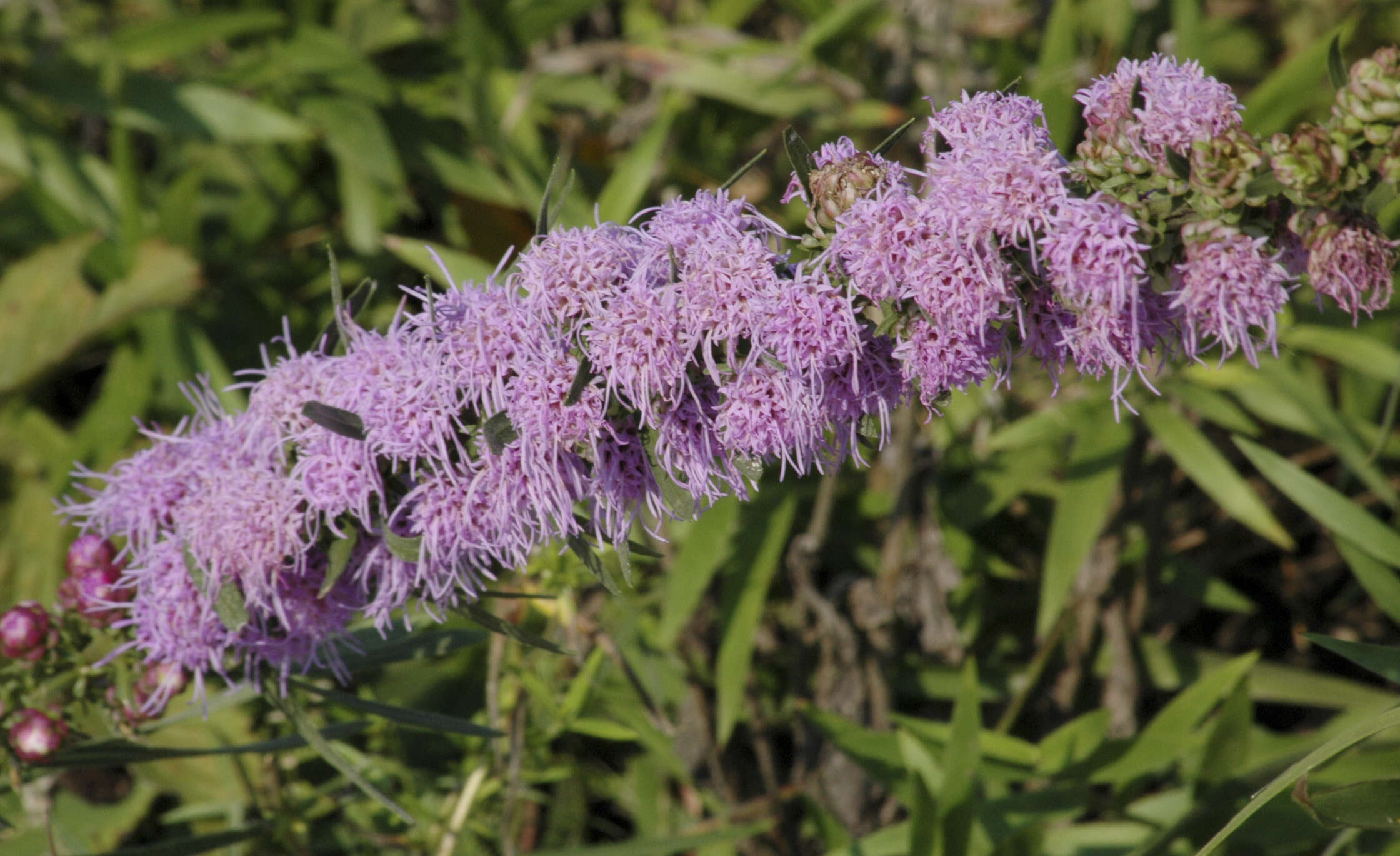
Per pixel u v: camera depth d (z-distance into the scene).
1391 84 1.10
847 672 2.84
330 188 3.83
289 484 1.41
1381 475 2.83
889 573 2.85
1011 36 3.86
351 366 1.37
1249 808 1.54
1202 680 2.57
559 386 1.26
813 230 1.29
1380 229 1.17
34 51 3.72
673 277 1.26
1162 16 3.48
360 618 1.91
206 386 1.61
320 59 3.69
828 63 3.75
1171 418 2.81
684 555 2.68
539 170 3.63
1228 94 1.19
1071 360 1.42
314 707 2.00
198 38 3.73
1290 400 2.81
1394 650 1.73
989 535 3.18
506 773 2.42
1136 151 1.18
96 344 3.60
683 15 4.27
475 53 3.66
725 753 2.81
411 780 2.45
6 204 3.67
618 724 2.59
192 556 1.46
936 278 1.17
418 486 1.38
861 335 1.25
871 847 2.54
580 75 3.86
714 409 1.29
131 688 1.73
